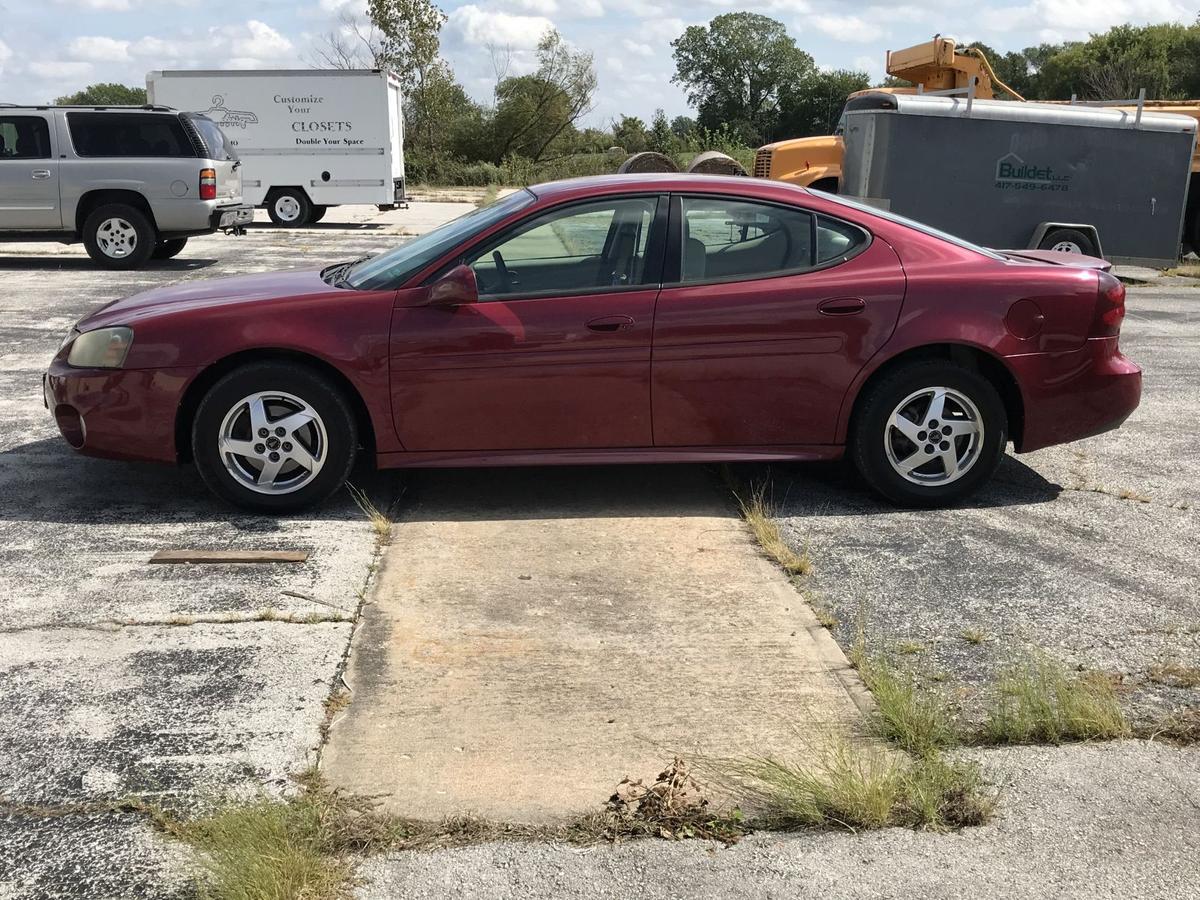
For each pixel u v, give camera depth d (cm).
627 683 344
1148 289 1437
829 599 411
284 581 420
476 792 284
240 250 1669
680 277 490
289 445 486
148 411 485
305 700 330
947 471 511
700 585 423
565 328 479
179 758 297
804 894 247
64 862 254
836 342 491
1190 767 298
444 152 5044
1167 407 732
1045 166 1353
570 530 483
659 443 497
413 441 488
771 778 285
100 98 7662
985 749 307
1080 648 371
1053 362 505
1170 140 1351
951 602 409
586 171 4712
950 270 500
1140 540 478
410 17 4938
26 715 318
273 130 2192
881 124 1342
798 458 505
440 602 405
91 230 1406
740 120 9269
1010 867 257
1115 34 6925
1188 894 247
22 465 566
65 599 400
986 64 1736
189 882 247
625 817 273
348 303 482
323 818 271
